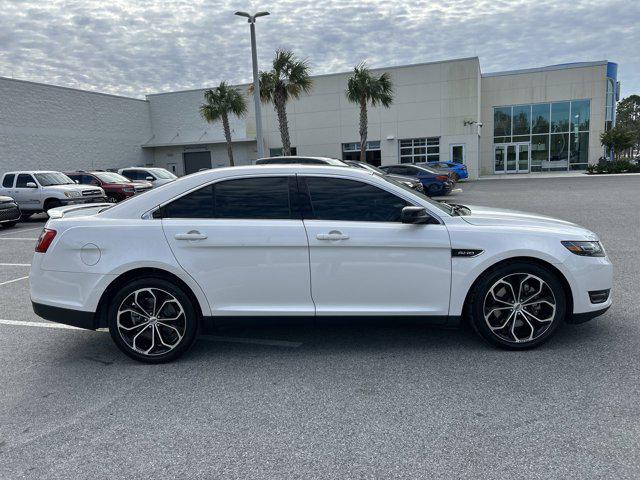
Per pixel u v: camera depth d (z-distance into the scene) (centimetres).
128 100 3994
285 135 2681
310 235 391
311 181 405
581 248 397
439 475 256
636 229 1028
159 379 387
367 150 3678
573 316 403
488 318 407
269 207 402
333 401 341
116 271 396
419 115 3538
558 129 3838
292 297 399
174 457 282
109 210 415
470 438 289
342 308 400
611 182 2545
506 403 328
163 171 2445
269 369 398
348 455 277
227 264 396
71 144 3494
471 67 3388
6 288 712
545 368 378
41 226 1558
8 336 501
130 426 319
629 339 429
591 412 312
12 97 3067
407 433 297
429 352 418
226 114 3244
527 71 3822
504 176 3684
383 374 380
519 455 271
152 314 409
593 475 251
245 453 283
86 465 278
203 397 354
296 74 2616
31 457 287
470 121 3441
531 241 393
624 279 634
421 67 3484
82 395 365
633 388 341
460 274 394
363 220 400
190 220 401
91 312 402
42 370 413
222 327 409
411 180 1625
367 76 2953
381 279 395
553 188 2288
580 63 3716
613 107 3938
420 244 390
